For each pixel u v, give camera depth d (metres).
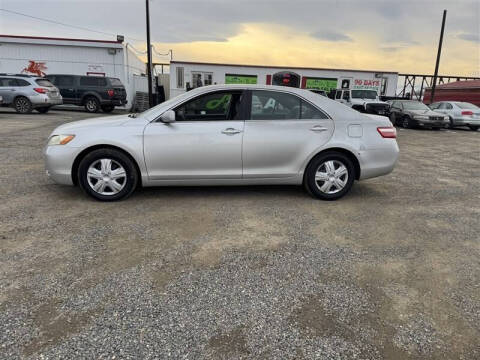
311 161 4.77
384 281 2.89
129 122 4.47
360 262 3.19
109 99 18.52
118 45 21.62
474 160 8.90
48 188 4.98
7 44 21.19
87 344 2.10
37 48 21.38
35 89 15.25
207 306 2.49
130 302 2.50
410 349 2.16
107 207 4.34
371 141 4.80
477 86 24.08
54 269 2.89
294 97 4.70
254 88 4.61
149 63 20.17
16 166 6.13
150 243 3.41
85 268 2.92
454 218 4.41
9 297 2.51
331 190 4.88
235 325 2.31
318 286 2.78
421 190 5.68
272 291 2.69
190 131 4.45
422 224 4.16
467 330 2.34
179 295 2.60
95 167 4.43
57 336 2.16
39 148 7.77
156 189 5.14
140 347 2.10
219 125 4.50
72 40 21.45
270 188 5.38
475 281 2.94
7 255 3.09
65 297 2.53
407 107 18.19
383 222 4.18
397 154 4.93
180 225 3.86
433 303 2.62
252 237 3.62
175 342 2.15
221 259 3.15
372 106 19.05
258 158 4.61
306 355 2.09
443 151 10.32
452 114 17.80
